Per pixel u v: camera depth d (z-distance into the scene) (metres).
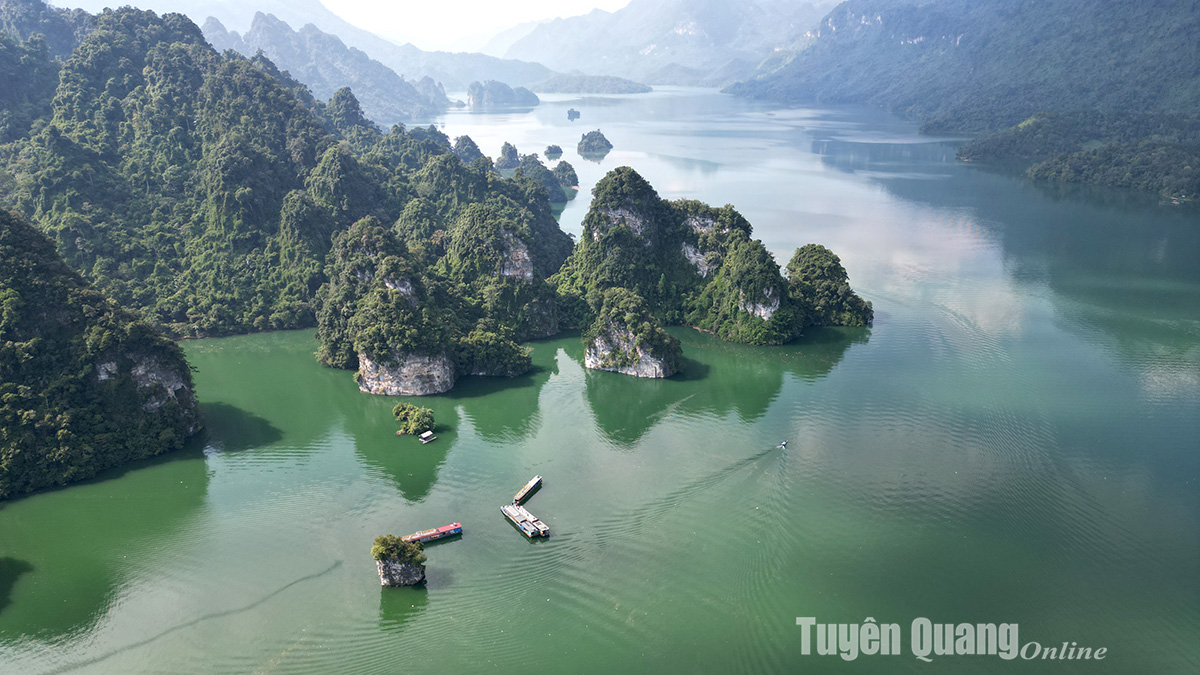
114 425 127.62
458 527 108.88
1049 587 97.62
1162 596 95.94
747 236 199.62
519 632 90.31
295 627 91.94
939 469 125.75
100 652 88.75
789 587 97.50
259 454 132.62
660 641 88.56
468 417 147.75
